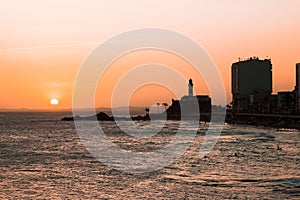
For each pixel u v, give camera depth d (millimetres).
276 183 56062
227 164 76625
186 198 48906
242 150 103062
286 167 71562
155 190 53656
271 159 83250
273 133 174750
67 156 94750
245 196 48938
